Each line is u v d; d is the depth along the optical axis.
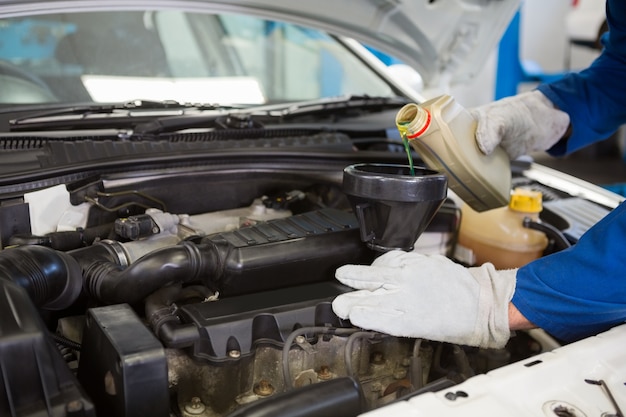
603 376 0.90
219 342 0.97
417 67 1.96
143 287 1.04
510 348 1.49
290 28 2.21
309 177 1.46
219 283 1.12
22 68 1.69
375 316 1.04
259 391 1.04
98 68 1.80
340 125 1.75
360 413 0.88
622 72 1.53
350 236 1.22
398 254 1.12
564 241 1.46
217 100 1.86
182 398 1.00
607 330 1.05
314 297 1.10
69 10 1.39
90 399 0.84
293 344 1.04
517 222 1.53
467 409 0.78
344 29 1.73
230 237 1.16
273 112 1.78
